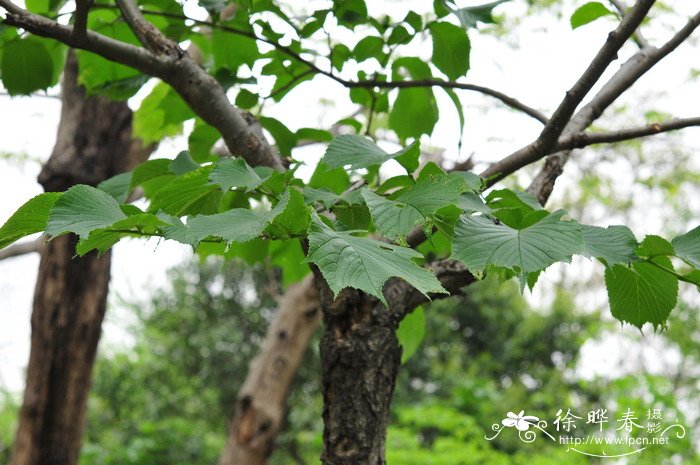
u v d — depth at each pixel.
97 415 11.80
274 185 1.68
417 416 7.13
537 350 11.17
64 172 3.96
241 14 2.23
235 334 13.09
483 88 2.17
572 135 2.05
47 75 2.32
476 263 1.44
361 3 2.13
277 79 2.28
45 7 2.35
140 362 12.26
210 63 2.46
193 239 1.47
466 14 2.09
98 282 4.14
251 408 5.63
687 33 2.07
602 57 1.87
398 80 2.28
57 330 4.04
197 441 11.09
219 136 2.28
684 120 2.07
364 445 1.91
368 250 1.42
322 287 1.96
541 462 6.03
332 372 1.94
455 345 12.80
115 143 4.07
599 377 7.33
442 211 1.57
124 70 2.38
